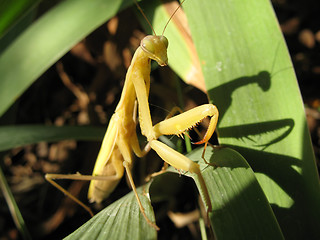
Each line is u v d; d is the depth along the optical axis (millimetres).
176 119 85
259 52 88
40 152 168
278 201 83
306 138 81
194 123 83
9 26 90
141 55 89
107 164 109
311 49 166
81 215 144
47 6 130
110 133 102
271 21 88
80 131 108
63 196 153
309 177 80
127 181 145
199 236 131
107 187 113
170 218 138
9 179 163
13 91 81
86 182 145
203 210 130
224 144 90
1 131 104
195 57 100
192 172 71
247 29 90
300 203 80
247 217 66
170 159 78
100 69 156
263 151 86
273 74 86
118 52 146
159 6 104
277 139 84
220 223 65
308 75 159
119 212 75
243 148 88
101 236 66
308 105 151
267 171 85
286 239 79
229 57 90
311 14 172
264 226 65
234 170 76
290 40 171
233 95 89
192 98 136
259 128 86
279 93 85
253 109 87
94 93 159
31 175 164
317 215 78
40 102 171
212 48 92
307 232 78
